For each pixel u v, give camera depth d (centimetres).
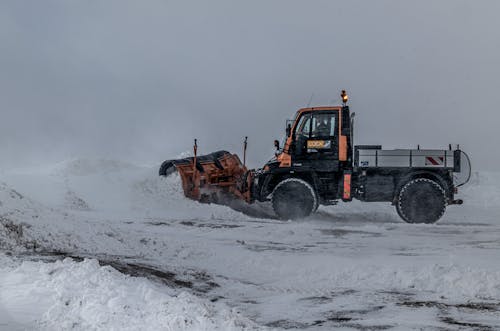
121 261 1037
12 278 704
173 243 1238
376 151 1847
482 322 703
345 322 705
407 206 1812
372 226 1638
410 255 1183
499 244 1340
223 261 1112
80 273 718
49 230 1133
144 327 562
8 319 572
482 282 880
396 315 739
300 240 1394
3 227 1073
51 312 589
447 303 804
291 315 742
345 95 1898
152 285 799
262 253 1188
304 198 1833
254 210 2102
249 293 875
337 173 1872
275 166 1909
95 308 597
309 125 1886
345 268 1017
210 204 2042
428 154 1839
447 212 2244
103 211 1894
